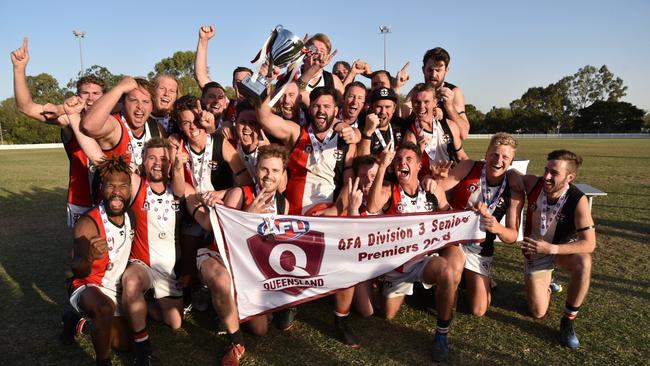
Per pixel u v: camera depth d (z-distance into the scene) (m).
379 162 3.85
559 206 4.02
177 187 3.73
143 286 3.49
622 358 3.46
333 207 4.10
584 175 15.36
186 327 4.06
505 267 5.68
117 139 4.10
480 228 3.95
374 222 3.72
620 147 33.78
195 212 3.79
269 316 4.10
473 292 4.19
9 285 4.99
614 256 6.04
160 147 3.61
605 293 4.75
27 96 4.23
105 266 3.37
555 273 5.48
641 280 5.12
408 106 5.57
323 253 3.71
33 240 6.89
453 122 5.11
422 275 3.79
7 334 3.86
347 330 3.75
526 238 3.88
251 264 3.61
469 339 3.79
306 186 4.23
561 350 3.60
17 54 4.12
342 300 3.72
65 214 8.87
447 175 4.48
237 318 3.43
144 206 3.61
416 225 3.83
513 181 4.26
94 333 3.12
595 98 93.12
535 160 21.17
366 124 4.28
